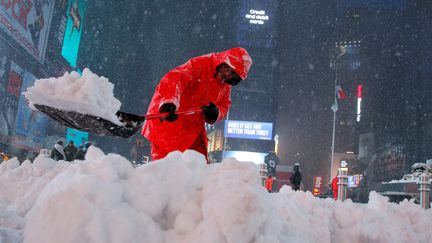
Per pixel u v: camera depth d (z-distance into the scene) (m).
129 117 3.34
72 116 3.05
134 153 66.69
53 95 2.93
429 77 66.25
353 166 66.44
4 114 32.69
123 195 1.89
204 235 1.83
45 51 41.53
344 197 9.66
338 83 70.50
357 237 3.29
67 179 1.89
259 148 51.50
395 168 60.72
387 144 65.19
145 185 1.97
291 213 2.73
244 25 54.88
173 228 1.94
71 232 1.65
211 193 2.00
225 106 4.22
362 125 68.94
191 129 3.96
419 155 60.59
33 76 39.16
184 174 2.09
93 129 3.19
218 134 52.53
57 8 45.00
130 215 1.78
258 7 55.06
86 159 2.46
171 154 2.38
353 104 70.31
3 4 30.83
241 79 4.03
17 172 4.16
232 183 1.99
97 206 1.73
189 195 2.03
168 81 3.73
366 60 71.50
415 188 14.98
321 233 3.06
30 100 3.02
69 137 55.03
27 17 35.84
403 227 3.64
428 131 61.84
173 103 3.57
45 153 9.77
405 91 67.50
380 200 3.95
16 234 1.98
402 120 64.44
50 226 1.68
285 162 67.88
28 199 3.14
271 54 54.16
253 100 52.84
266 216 1.92
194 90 3.98
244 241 1.80
